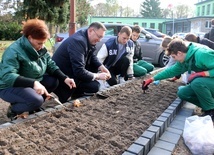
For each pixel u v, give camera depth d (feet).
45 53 9.52
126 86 14.19
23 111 8.73
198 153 7.99
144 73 17.34
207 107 10.93
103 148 6.95
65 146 7.00
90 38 11.14
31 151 6.58
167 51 11.18
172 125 9.84
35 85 8.21
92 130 8.05
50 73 10.58
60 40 29.50
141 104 11.09
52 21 60.34
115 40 14.70
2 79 8.30
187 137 8.26
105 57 14.82
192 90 11.35
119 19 130.82
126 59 15.24
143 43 29.27
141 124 8.77
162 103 11.43
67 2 61.11
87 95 12.00
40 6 57.21
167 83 15.97
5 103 13.61
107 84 15.17
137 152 6.72
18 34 63.67
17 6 61.72
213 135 8.11
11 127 7.76
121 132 8.02
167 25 141.18
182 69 11.86
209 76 10.48
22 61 8.55
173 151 7.88
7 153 6.38
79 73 10.77
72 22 25.72
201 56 10.36
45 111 9.21
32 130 7.72
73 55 10.77
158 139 8.54
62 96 11.80
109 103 10.91
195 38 13.93
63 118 8.85
